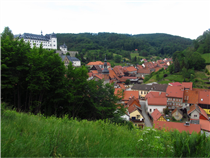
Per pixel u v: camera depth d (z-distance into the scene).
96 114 31.91
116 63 191.38
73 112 29.25
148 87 82.75
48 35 162.00
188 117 55.25
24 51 28.62
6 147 6.41
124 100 66.81
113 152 8.20
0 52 25.45
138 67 167.62
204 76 97.00
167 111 59.09
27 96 30.20
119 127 14.06
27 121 10.93
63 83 27.69
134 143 9.86
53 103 29.30
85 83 30.30
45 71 27.17
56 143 7.52
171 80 98.31
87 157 7.19
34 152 6.60
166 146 8.94
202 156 8.30
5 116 11.68
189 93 65.44
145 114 60.19
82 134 9.58
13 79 25.58
